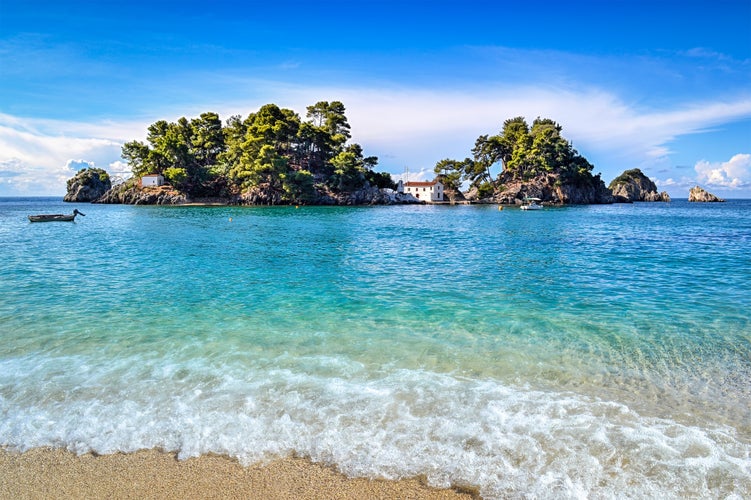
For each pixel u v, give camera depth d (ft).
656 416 23.40
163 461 19.61
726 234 133.08
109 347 33.01
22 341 34.19
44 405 24.20
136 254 83.10
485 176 488.85
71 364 29.81
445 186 498.69
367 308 44.78
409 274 63.82
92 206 333.01
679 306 46.09
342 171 374.22
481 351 32.73
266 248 93.97
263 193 340.39
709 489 17.80
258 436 21.34
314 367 29.40
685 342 35.04
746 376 28.76
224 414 23.25
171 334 36.11
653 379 28.17
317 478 18.51
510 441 20.88
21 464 19.36
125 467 19.20
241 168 350.84
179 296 49.37
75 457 19.88
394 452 20.08
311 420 22.67
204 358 30.96
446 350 32.83
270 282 57.52
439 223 181.47
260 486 18.04
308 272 65.10
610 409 24.04
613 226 168.25
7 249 89.25
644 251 91.66
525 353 32.42
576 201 462.60
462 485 18.06
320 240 111.45
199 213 241.35
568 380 27.84
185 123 409.69
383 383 26.96
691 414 23.70
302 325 38.81
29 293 50.08
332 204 367.86
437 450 20.21
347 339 35.12
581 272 66.08
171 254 83.41
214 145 405.80
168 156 355.97
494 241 111.75
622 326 39.11
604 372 29.19
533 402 24.72
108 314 41.86
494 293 51.80
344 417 22.93
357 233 132.77
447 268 69.31
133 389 26.09
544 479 18.35
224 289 53.16
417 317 41.60
